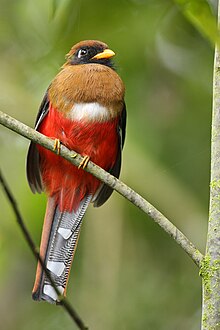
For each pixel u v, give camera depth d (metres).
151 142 11.90
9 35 12.20
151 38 11.42
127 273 11.91
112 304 11.28
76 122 9.04
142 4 11.01
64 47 11.22
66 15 10.50
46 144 8.01
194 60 12.41
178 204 11.69
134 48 11.53
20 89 12.05
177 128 12.21
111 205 11.51
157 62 12.17
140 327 11.69
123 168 11.44
